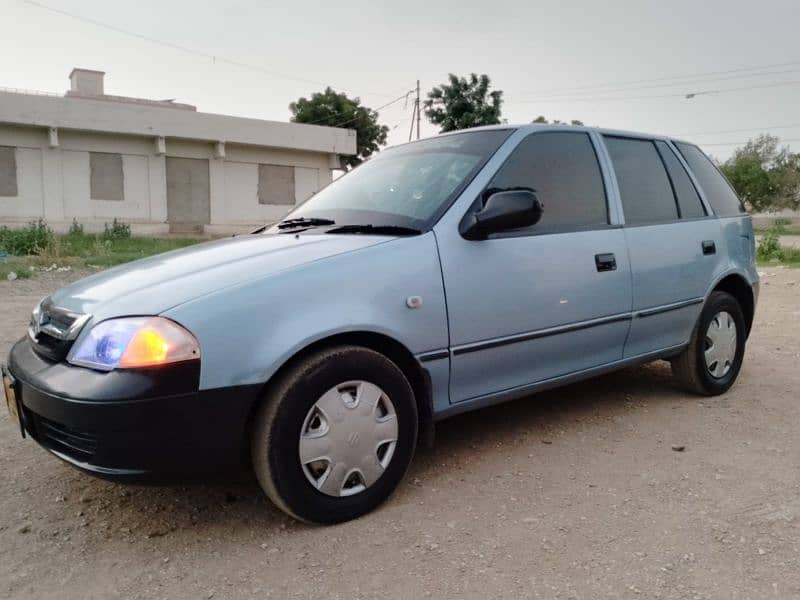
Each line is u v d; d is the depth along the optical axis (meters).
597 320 3.59
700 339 4.28
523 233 3.32
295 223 3.56
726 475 3.17
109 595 2.25
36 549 2.56
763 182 49.16
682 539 2.58
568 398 4.43
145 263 3.14
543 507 2.85
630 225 3.86
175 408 2.35
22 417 2.66
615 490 3.01
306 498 2.61
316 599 2.22
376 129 37.94
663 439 3.66
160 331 2.36
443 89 30.36
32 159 20.23
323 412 2.63
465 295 3.04
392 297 2.81
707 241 4.32
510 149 3.43
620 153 4.03
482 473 3.21
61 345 2.56
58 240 15.69
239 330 2.45
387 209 3.31
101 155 21.34
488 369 3.18
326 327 2.60
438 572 2.37
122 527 2.73
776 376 4.98
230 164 23.80
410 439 2.89
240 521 2.77
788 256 15.56
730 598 2.20
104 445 2.33
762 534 2.61
